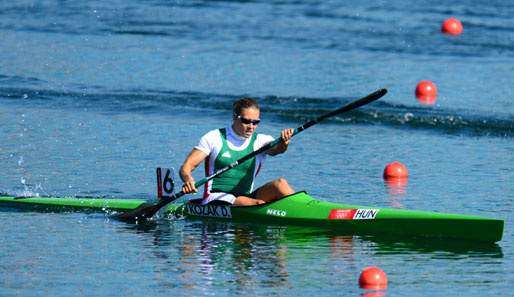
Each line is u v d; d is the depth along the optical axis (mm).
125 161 44469
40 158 44781
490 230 30672
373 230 32469
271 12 103000
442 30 93000
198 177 41938
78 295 24250
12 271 26625
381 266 27656
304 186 40062
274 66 74938
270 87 66375
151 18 98375
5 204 36750
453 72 74125
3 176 40938
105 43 84188
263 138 34094
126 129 52875
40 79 68000
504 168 44656
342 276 26438
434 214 32000
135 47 82562
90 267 27156
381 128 56125
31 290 24703
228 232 32250
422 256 28922
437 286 25406
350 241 31047
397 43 86938
